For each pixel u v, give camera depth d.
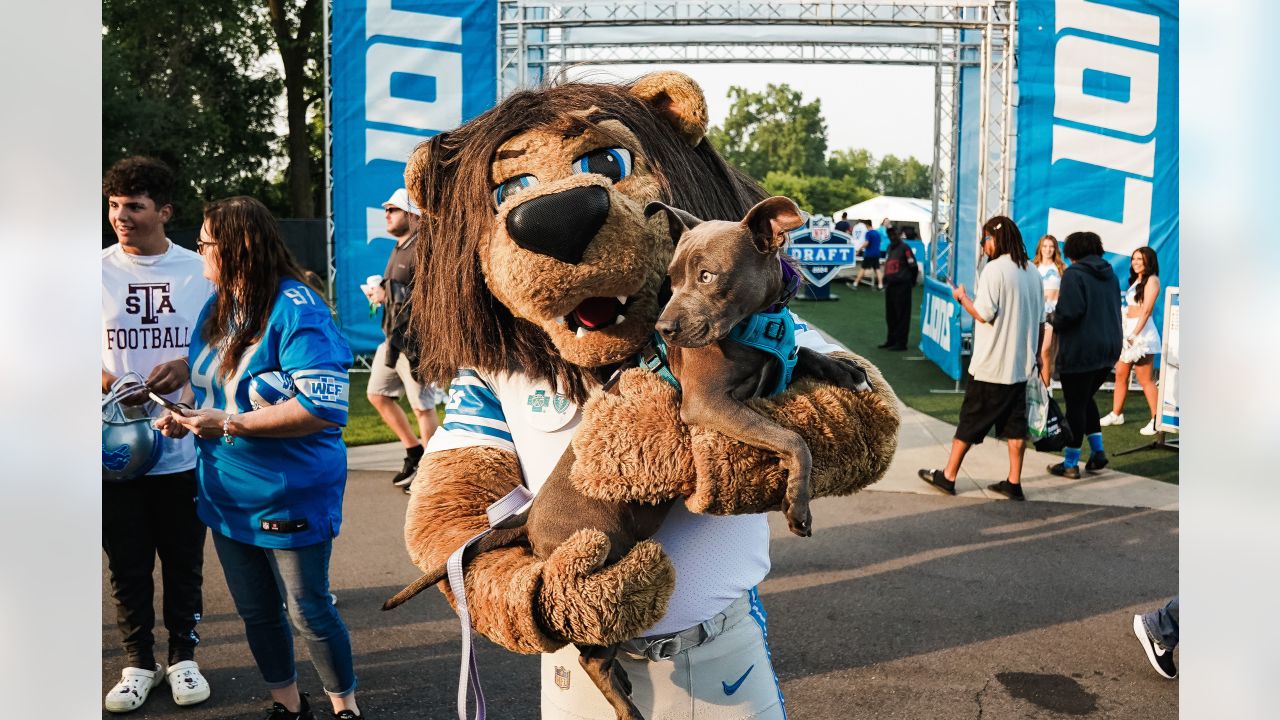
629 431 1.60
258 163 30.56
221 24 27.75
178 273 3.68
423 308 2.07
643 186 1.83
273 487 3.03
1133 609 4.82
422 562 1.83
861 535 5.96
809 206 68.75
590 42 14.70
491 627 1.65
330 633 3.24
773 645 4.43
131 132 24.91
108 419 3.46
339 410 3.00
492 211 1.86
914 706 3.87
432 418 6.64
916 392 11.08
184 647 3.88
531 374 1.89
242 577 3.17
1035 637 4.51
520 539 1.75
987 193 12.18
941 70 16.16
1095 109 10.62
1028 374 6.60
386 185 10.60
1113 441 8.55
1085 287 6.97
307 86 30.83
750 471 1.52
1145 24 10.46
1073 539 5.88
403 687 4.00
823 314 19.55
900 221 28.84
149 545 3.78
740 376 1.52
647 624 1.61
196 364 3.21
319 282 3.29
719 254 1.43
